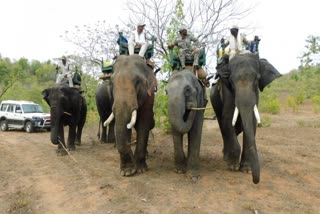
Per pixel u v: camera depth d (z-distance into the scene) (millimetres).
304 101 34031
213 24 15297
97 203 6836
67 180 8414
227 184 7680
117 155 11047
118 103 7605
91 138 15844
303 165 9484
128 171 8266
